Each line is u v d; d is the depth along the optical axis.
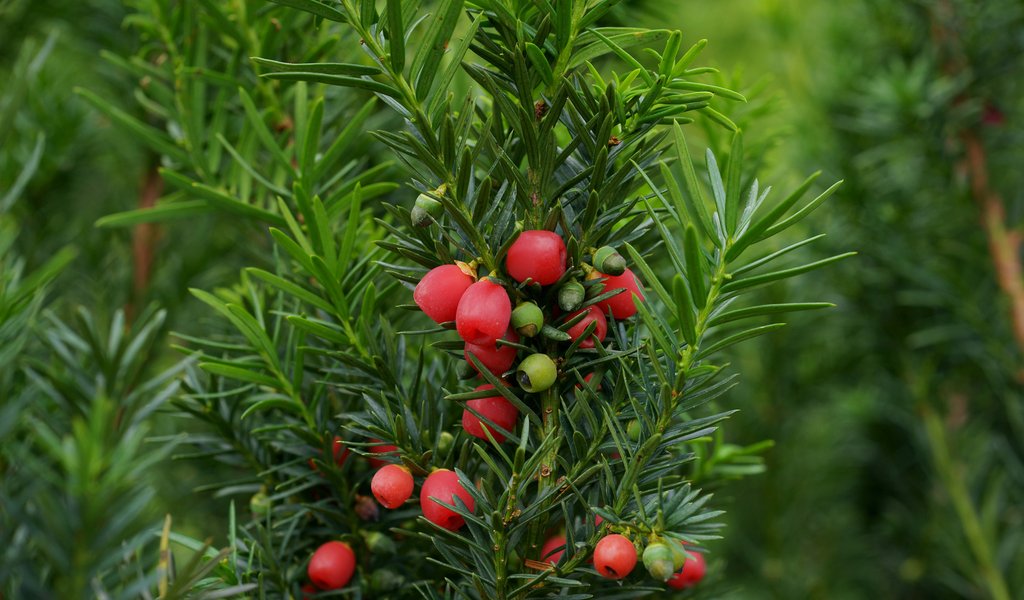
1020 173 0.60
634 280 0.33
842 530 0.63
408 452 0.34
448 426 0.36
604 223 0.33
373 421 0.34
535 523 0.33
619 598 0.34
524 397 0.33
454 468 0.34
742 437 0.59
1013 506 0.57
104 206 0.54
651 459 0.33
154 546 0.33
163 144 0.40
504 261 0.32
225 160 0.43
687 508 0.32
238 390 0.36
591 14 0.32
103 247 0.52
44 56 0.37
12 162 0.46
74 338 0.33
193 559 0.30
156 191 0.53
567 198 0.33
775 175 0.59
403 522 0.36
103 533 0.29
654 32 0.33
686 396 0.33
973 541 0.54
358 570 0.36
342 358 0.35
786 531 0.60
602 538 0.32
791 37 0.65
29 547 0.32
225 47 0.43
